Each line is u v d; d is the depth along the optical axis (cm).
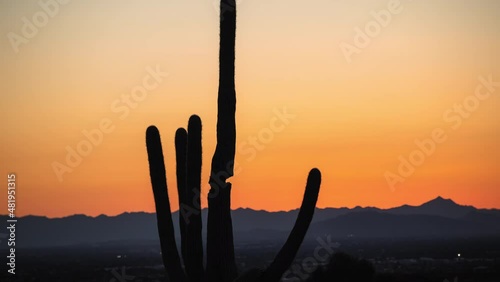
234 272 1165
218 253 1158
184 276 1162
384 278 2906
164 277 6931
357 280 2628
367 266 2695
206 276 1158
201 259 1156
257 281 1113
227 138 1188
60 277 8288
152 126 1191
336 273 2655
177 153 1209
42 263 13488
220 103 1198
